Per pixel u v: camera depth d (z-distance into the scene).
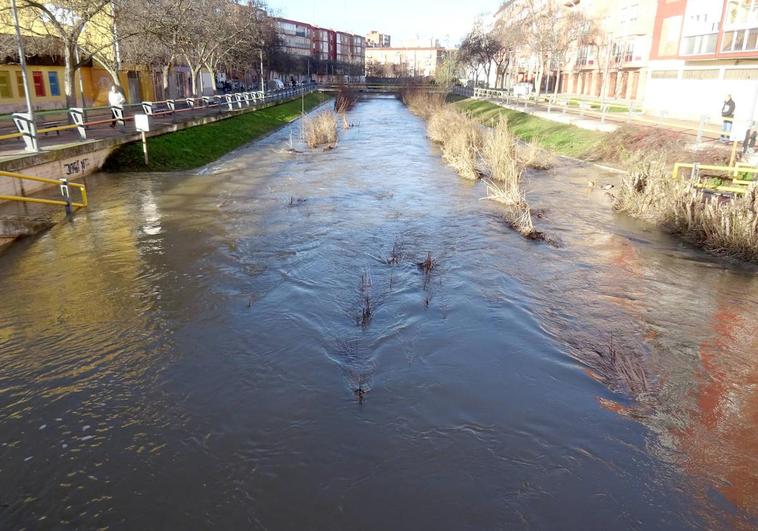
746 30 27.64
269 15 57.38
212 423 5.92
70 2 20.98
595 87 54.38
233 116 32.31
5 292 9.27
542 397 6.42
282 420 5.97
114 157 19.91
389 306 8.77
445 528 4.63
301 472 5.23
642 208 14.25
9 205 14.14
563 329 8.09
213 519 4.70
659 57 36.66
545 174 20.45
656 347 7.61
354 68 125.94
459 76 85.25
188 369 6.95
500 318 8.38
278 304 8.81
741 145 17.66
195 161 22.05
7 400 6.32
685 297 9.33
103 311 8.56
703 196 13.42
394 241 12.08
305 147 27.61
